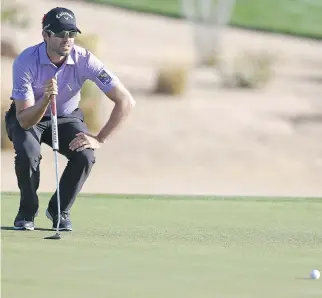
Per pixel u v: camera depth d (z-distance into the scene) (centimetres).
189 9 14075
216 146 8381
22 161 3319
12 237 3148
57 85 3281
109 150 7975
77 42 9744
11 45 11394
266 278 2422
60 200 3381
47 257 2703
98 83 3331
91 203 4419
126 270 2511
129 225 3600
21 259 2656
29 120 3244
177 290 2241
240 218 3953
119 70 11956
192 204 4469
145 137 8512
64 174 3384
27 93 3253
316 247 3083
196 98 10462
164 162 7706
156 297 2155
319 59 14238
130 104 3369
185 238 3247
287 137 8881
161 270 2525
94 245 2986
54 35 3184
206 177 7138
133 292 2206
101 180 6738
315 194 6291
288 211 4262
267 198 4866
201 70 12544
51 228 3444
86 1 16525
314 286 2309
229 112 9794
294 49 15012
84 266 2559
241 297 2166
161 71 10681
